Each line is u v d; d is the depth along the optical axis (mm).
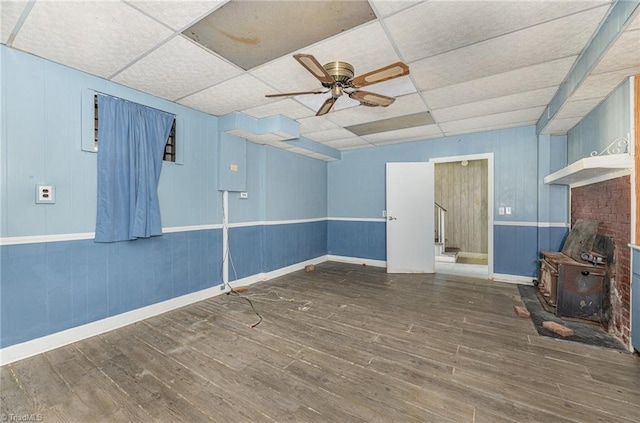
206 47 2070
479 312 3061
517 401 1678
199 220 3445
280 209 4719
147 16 1724
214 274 3631
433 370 1996
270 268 4492
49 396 1726
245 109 3371
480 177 6570
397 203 4891
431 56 2219
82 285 2449
